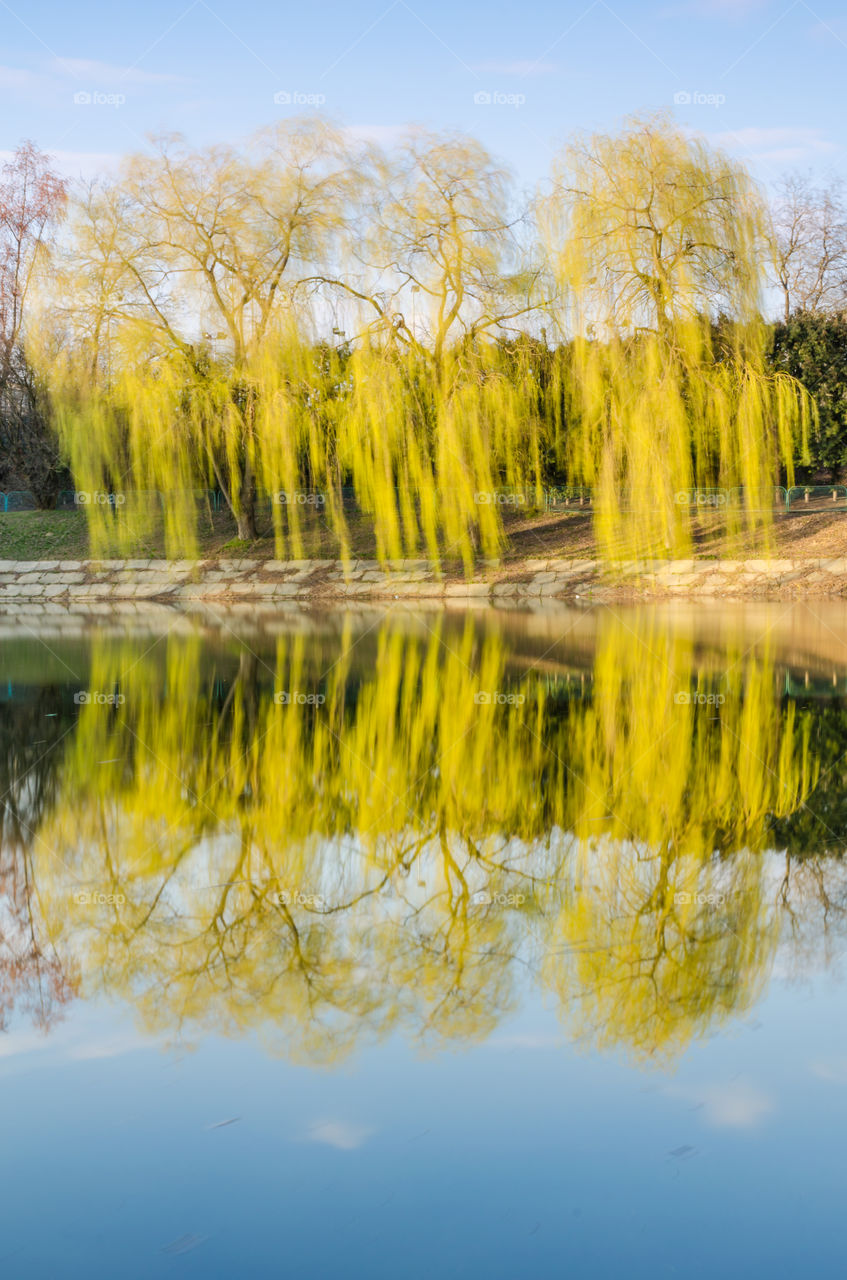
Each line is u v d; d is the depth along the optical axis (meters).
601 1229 2.52
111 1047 3.39
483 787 6.93
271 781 7.11
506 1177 2.68
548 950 4.15
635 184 22.20
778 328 33.81
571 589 24.33
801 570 23.94
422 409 24.64
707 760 7.71
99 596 26.31
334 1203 2.62
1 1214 2.58
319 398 25.19
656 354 22.59
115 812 6.33
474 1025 3.51
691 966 3.97
